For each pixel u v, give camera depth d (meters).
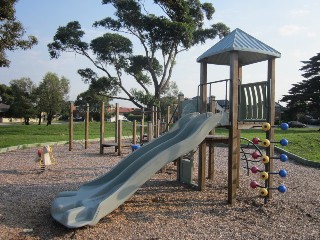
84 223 4.99
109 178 6.76
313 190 7.93
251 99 7.25
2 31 18.73
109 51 29.23
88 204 5.50
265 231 5.07
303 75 43.41
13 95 66.88
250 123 6.77
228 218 5.70
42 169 10.19
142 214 5.88
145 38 28.58
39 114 53.06
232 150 6.54
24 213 5.86
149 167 5.70
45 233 4.91
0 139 21.50
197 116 7.23
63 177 9.33
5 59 19.45
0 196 7.05
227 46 6.62
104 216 5.43
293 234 4.96
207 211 6.10
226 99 6.93
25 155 14.28
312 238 4.80
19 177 9.26
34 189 7.78
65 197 6.04
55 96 49.62
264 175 6.50
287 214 5.96
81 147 17.95
